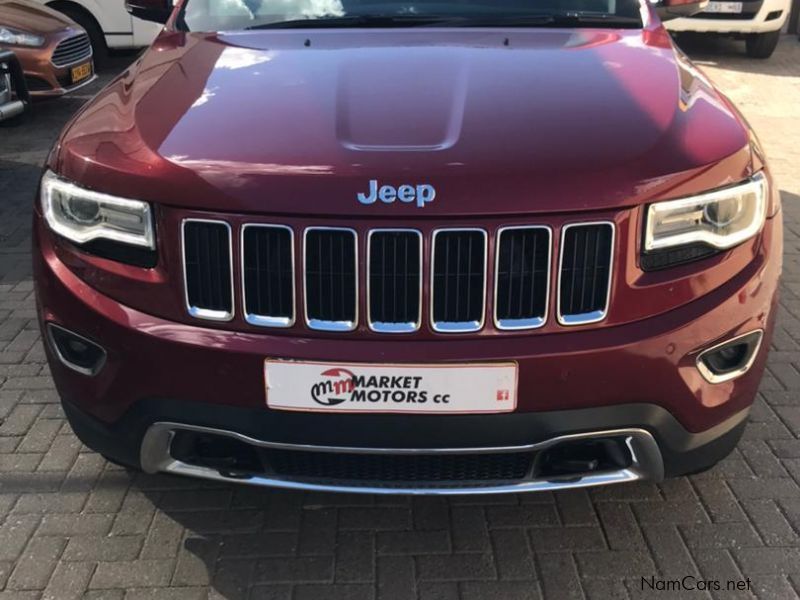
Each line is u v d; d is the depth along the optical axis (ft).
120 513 8.78
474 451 6.95
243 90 8.16
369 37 9.77
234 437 7.10
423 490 7.28
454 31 9.98
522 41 9.59
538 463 7.22
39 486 9.18
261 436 7.03
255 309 6.88
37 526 8.60
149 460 7.50
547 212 6.57
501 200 6.54
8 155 21.59
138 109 8.02
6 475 9.35
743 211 7.18
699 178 6.93
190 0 11.17
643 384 6.87
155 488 9.15
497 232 6.57
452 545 8.39
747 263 7.26
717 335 7.03
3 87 20.84
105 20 29.68
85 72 26.02
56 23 25.20
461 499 8.99
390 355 6.70
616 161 6.81
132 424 7.37
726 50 35.76
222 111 7.70
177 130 7.42
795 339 12.23
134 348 7.06
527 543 8.40
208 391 6.99
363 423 6.88
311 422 6.92
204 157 6.96
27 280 14.35
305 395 6.85
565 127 7.27
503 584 7.91
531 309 6.76
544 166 6.71
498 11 10.61
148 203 6.95
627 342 6.75
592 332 6.79
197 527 8.60
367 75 8.41
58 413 10.50
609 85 8.17
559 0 10.82
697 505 8.86
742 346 7.39
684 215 6.89
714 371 7.26
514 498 8.98
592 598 7.75
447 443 6.91
